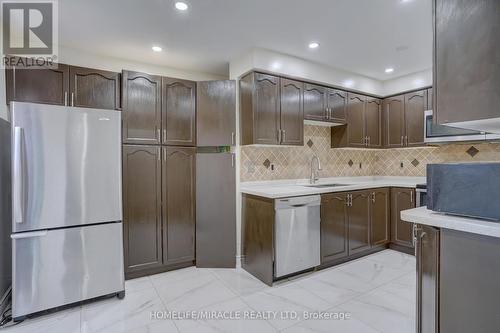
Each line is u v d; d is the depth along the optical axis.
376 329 1.86
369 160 4.38
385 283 2.60
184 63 3.26
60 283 2.10
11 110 1.94
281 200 2.62
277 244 2.60
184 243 3.02
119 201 2.35
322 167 3.85
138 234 2.77
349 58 3.12
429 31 2.48
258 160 3.31
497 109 1.04
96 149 2.25
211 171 3.05
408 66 3.38
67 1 1.98
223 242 3.05
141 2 2.01
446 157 3.58
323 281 2.66
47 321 2.00
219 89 3.05
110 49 2.84
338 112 3.53
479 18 1.09
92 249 2.23
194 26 2.38
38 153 2.02
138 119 2.77
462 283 1.14
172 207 2.95
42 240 2.04
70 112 2.14
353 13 2.19
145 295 2.40
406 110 3.72
